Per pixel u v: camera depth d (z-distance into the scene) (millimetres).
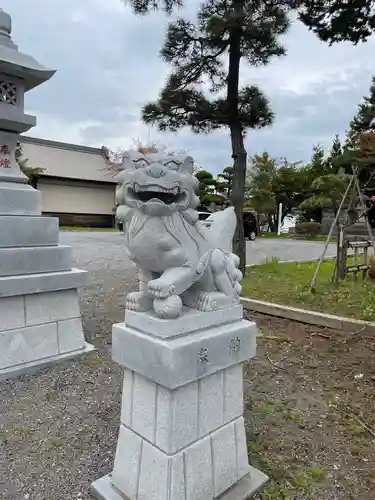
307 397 2857
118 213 1633
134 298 1709
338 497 1869
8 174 3172
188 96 6254
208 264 1735
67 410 2619
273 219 28109
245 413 2627
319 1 4559
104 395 2830
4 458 2113
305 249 14188
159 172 1469
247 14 5625
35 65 3061
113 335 1747
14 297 3039
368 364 3408
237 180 6668
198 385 1628
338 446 2270
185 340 1554
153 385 1591
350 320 4273
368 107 13867
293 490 1903
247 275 7246
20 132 3248
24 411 2592
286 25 5699
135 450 1689
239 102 6359
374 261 6609
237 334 1765
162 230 1573
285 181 25031
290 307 4879
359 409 2686
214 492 1732
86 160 29891
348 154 15789
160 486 1561
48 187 26844
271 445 2270
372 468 2082
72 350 3447
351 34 4660
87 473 2010
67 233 19750
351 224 6344
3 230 2988
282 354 3668
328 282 6512
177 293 1609
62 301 3365
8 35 3166
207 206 22734
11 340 3037
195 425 1624
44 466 2059
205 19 5910
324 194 22266
